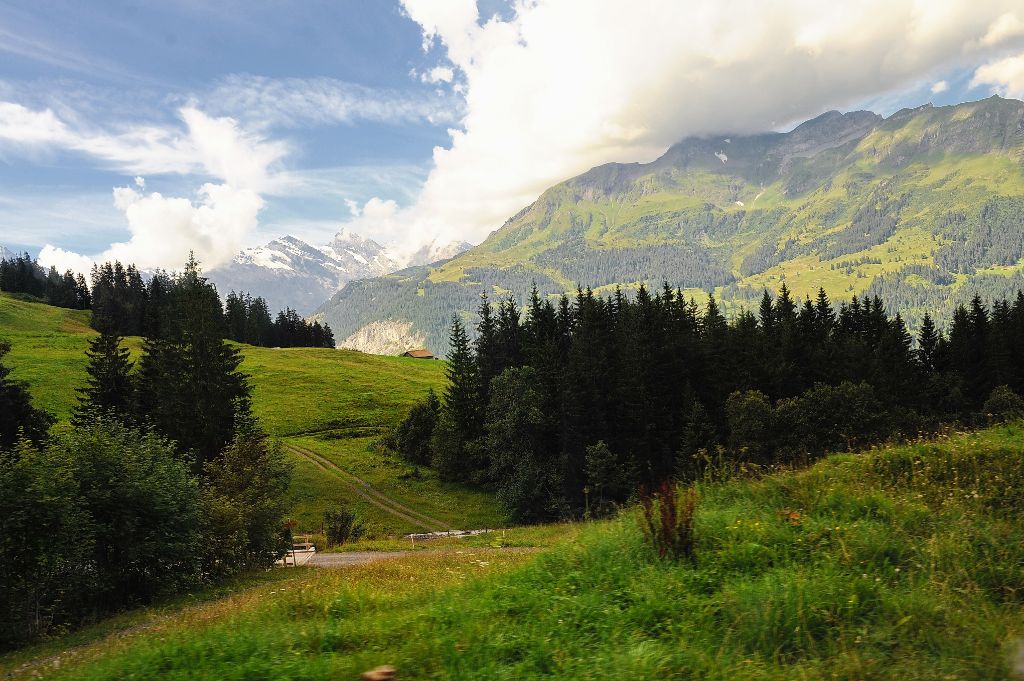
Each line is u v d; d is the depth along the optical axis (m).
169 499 25.53
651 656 5.25
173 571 25.75
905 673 4.85
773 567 7.06
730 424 64.50
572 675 5.20
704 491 10.55
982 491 8.73
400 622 6.91
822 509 8.68
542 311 104.56
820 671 4.97
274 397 112.69
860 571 6.62
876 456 10.52
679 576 7.12
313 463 81.38
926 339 109.75
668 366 79.31
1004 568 6.52
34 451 21.70
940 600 5.93
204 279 74.94
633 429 75.69
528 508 70.12
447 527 68.31
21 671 9.39
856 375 80.00
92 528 22.84
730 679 4.89
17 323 137.12
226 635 7.07
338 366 144.88
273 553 35.41
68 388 99.50
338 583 12.33
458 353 91.81
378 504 72.62
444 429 85.06
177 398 66.25
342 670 5.60
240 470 38.81
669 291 102.56
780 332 91.44
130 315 156.50
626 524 9.41
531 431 76.56
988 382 89.88
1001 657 4.90
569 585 7.53
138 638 9.57
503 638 6.06
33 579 20.17
